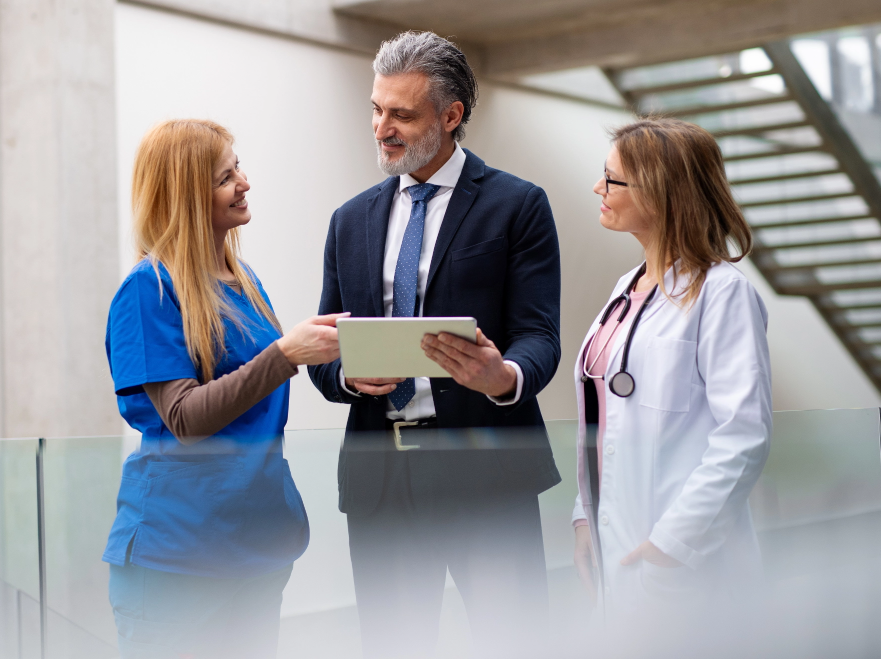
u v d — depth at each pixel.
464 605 1.59
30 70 4.32
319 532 1.60
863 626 1.68
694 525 1.55
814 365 8.19
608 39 6.04
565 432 1.61
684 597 1.58
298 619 1.60
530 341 1.94
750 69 6.63
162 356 1.66
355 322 1.50
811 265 7.62
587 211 7.07
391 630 1.60
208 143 1.80
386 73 2.02
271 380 1.61
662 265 1.74
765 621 1.61
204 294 1.73
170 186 1.77
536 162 6.73
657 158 1.74
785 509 1.65
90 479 1.63
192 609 1.60
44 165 4.28
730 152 7.21
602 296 7.15
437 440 1.59
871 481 1.68
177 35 4.79
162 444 1.62
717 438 1.57
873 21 5.40
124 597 1.61
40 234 4.29
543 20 5.90
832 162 7.13
